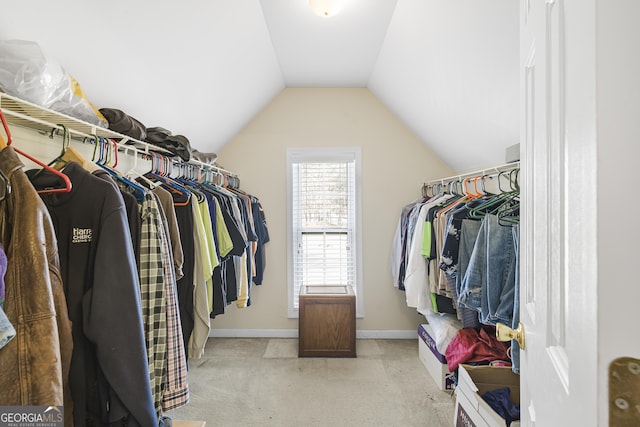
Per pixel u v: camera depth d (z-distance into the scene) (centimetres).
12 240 68
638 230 32
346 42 227
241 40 196
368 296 314
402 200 313
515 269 138
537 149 63
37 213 70
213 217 185
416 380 235
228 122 277
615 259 33
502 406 157
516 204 166
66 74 111
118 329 83
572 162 42
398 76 246
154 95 182
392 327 313
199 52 177
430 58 195
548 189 55
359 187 313
